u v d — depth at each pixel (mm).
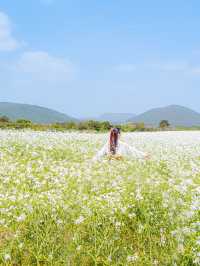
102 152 20828
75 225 9148
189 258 7367
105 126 52938
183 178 15156
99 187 12914
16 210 10023
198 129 69562
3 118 49438
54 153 21609
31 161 18391
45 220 9195
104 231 8664
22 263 7918
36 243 8469
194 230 7961
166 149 25812
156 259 7824
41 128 46344
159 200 10352
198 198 10164
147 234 8883
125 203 10305
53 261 7816
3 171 15461
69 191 12094
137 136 38875
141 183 13156
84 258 7988
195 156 23562
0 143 23844
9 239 8586
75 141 27891
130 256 7781
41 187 13289
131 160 19844
